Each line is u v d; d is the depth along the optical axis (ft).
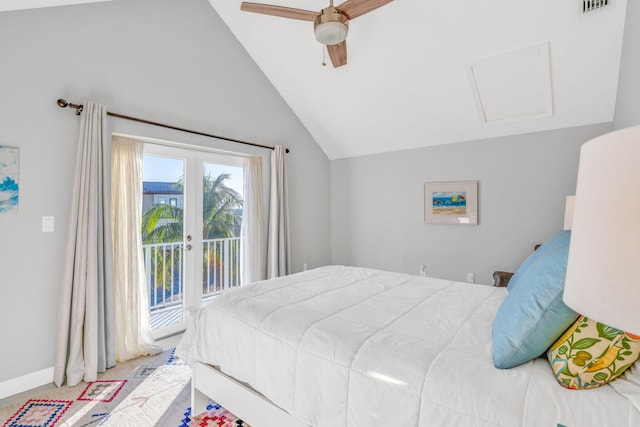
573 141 9.68
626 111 7.22
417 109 11.12
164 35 9.36
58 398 6.47
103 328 7.54
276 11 7.13
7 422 5.73
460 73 9.42
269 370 4.67
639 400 2.64
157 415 5.95
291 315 5.07
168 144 9.74
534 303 3.39
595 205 1.62
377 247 14.05
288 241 12.86
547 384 3.07
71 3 7.22
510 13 7.67
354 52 10.02
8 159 6.64
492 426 2.91
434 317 4.99
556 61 8.27
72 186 7.45
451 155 11.93
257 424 4.89
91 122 7.50
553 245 4.81
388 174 13.62
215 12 10.75
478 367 3.43
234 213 11.86
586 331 3.05
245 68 11.71
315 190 14.74
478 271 11.44
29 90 6.91
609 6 6.91
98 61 7.95
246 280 11.77
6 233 6.63
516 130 10.46
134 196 8.64
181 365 7.89
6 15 6.63
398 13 8.53
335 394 3.92
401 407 3.45
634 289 1.42
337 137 14.05
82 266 7.19
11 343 6.67
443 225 12.21
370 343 4.10
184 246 10.33
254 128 12.00
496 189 11.02
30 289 6.91
